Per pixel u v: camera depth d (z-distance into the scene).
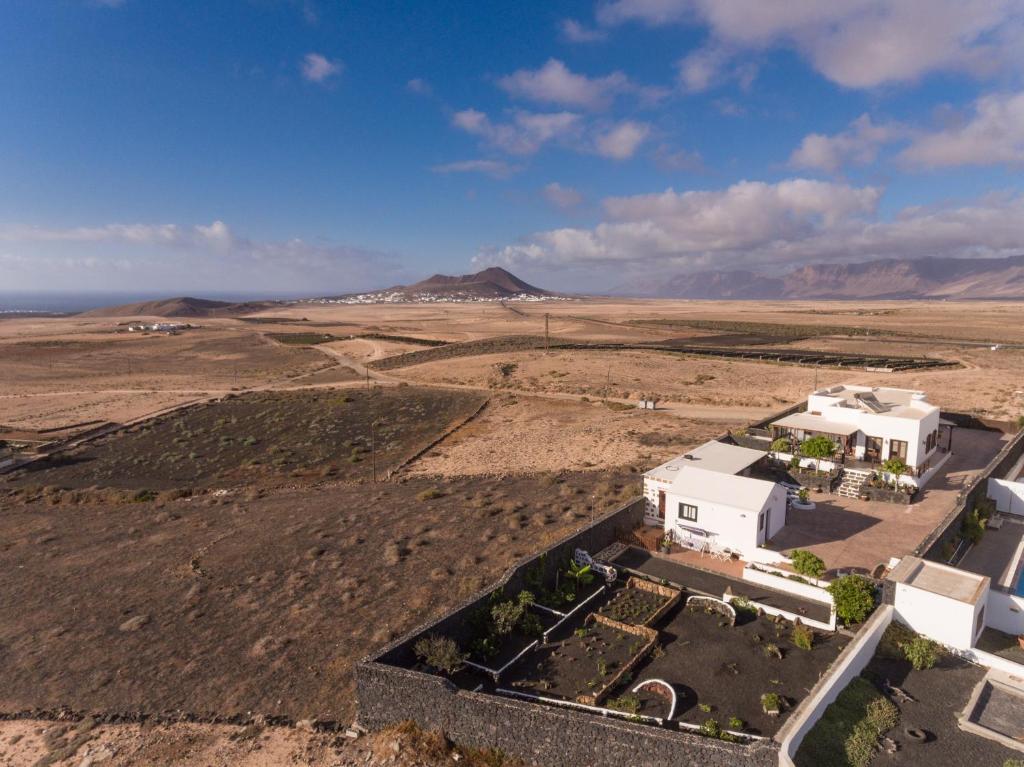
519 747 18.98
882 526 34.28
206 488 53.00
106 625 28.30
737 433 49.66
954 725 19.45
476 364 117.75
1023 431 49.94
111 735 20.72
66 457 64.19
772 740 17.39
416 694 20.02
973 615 22.64
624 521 34.34
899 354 113.44
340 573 32.34
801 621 25.03
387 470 56.41
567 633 25.08
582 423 69.06
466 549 34.44
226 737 20.39
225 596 30.56
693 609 26.53
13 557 37.41
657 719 19.38
